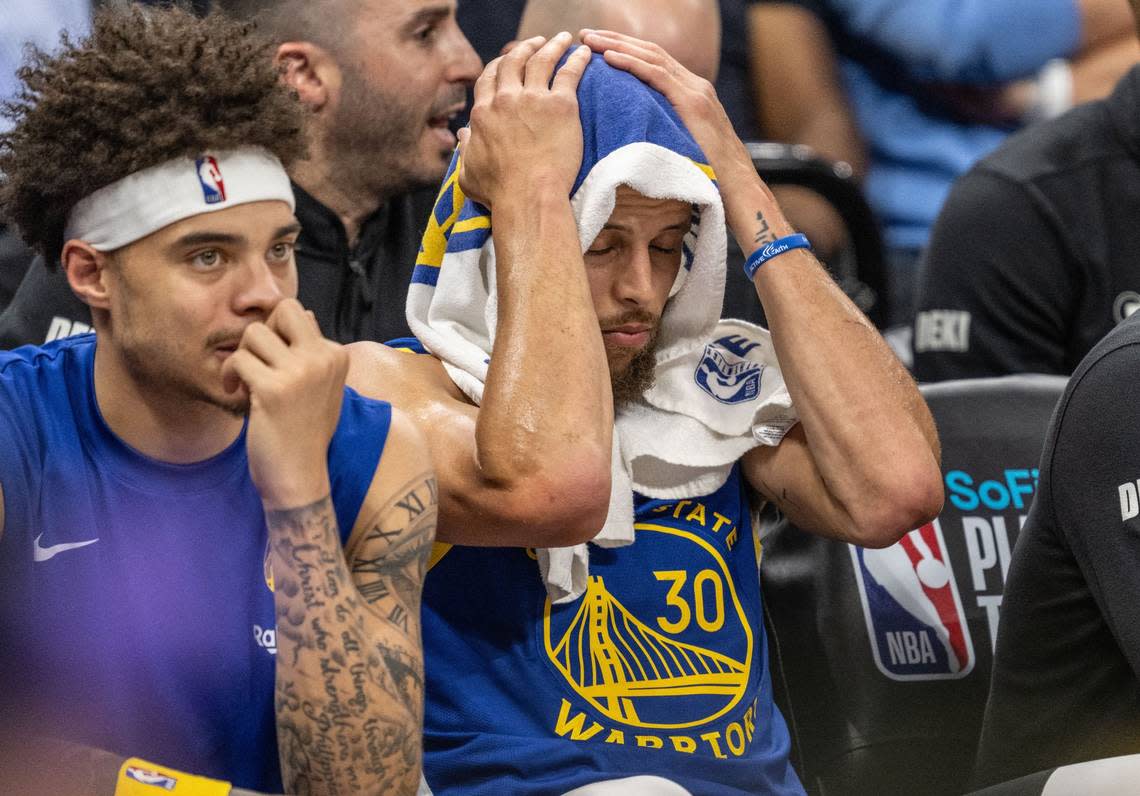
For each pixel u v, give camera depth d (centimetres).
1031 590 852
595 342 762
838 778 897
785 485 864
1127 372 789
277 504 646
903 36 1720
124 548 672
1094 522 794
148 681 669
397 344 855
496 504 739
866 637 900
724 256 817
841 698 900
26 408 673
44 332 1062
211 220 640
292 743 650
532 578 796
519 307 759
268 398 640
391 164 1072
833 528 848
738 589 847
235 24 679
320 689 643
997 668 883
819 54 1725
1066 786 752
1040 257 1280
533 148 785
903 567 905
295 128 664
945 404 941
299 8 1045
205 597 678
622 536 805
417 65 1062
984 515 916
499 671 786
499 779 764
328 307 1059
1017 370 1285
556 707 781
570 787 753
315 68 1053
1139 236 1286
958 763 905
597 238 800
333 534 654
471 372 795
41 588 662
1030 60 1752
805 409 835
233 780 685
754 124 1719
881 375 838
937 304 1311
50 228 666
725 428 847
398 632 674
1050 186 1285
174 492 680
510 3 1406
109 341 669
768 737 828
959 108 1753
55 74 648
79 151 640
